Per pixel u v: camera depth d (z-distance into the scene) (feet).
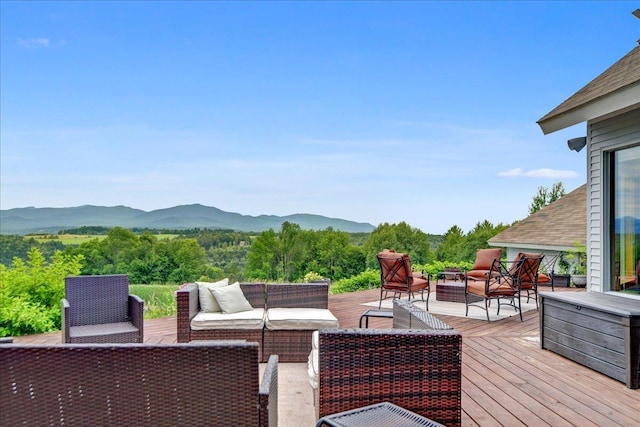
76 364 6.31
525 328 20.99
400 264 24.79
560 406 11.35
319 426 7.57
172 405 6.43
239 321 15.33
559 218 44.39
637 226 17.24
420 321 9.51
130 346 6.39
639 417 10.71
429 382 8.29
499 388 12.64
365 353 8.20
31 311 19.67
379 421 7.41
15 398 6.19
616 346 13.35
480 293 23.17
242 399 6.53
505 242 45.96
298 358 15.43
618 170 18.24
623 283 17.72
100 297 15.57
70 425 6.29
